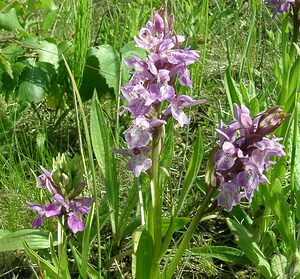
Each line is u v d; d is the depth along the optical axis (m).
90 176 0.34
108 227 0.31
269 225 0.32
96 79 0.38
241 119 0.20
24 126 0.40
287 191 0.30
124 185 0.34
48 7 0.40
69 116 0.41
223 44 0.49
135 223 0.30
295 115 0.27
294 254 0.25
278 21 0.53
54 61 0.38
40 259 0.23
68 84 0.38
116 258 0.29
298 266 0.26
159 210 0.22
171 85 0.21
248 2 0.55
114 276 0.29
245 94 0.32
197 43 0.46
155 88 0.20
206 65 0.47
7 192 0.33
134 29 0.44
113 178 0.30
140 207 0.28
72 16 0.51
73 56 0.39
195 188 0.34
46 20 0.40
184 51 0.20
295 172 0.28
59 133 0.39
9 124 0.38
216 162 0.20
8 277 0.28
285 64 0.31
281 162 0.29
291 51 0.31
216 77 0.46
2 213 0.32
